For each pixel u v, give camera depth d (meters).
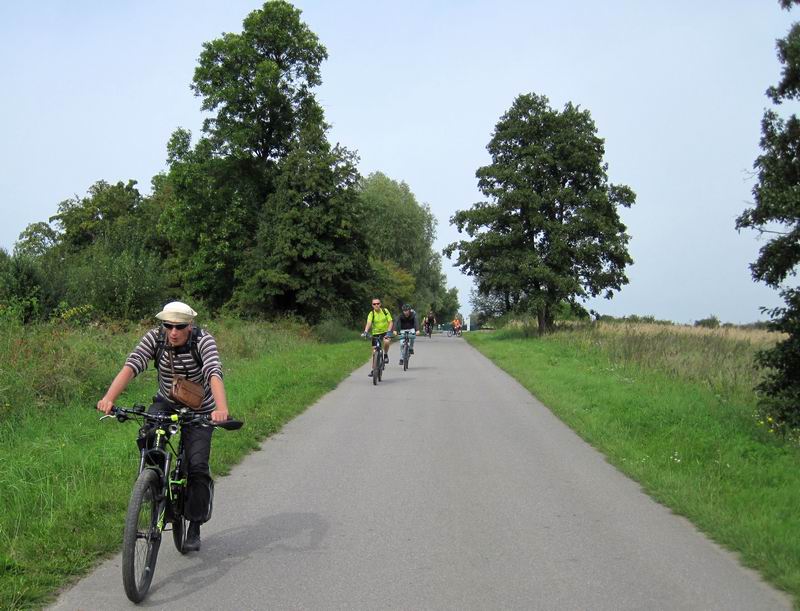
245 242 41.06
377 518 6.21
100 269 28.31
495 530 5.91
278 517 6.23
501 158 40.84
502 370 20.75
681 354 18.91
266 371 16.52
